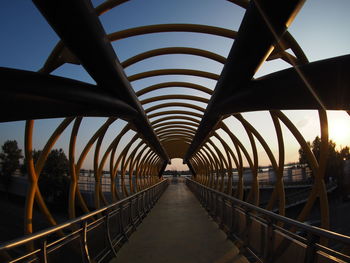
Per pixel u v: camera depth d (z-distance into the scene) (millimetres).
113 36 6820
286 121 6891
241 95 5426
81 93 4633
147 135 13109
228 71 5129
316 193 6191
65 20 3332
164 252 5867
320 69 3904
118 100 5953
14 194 39969
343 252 4996
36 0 3020
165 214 11805
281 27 3705
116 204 6320
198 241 6801
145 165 26797
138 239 7105
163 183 26734
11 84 3586
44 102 4156
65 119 7137
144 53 8023
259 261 4777
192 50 8000
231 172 15898
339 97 4027
